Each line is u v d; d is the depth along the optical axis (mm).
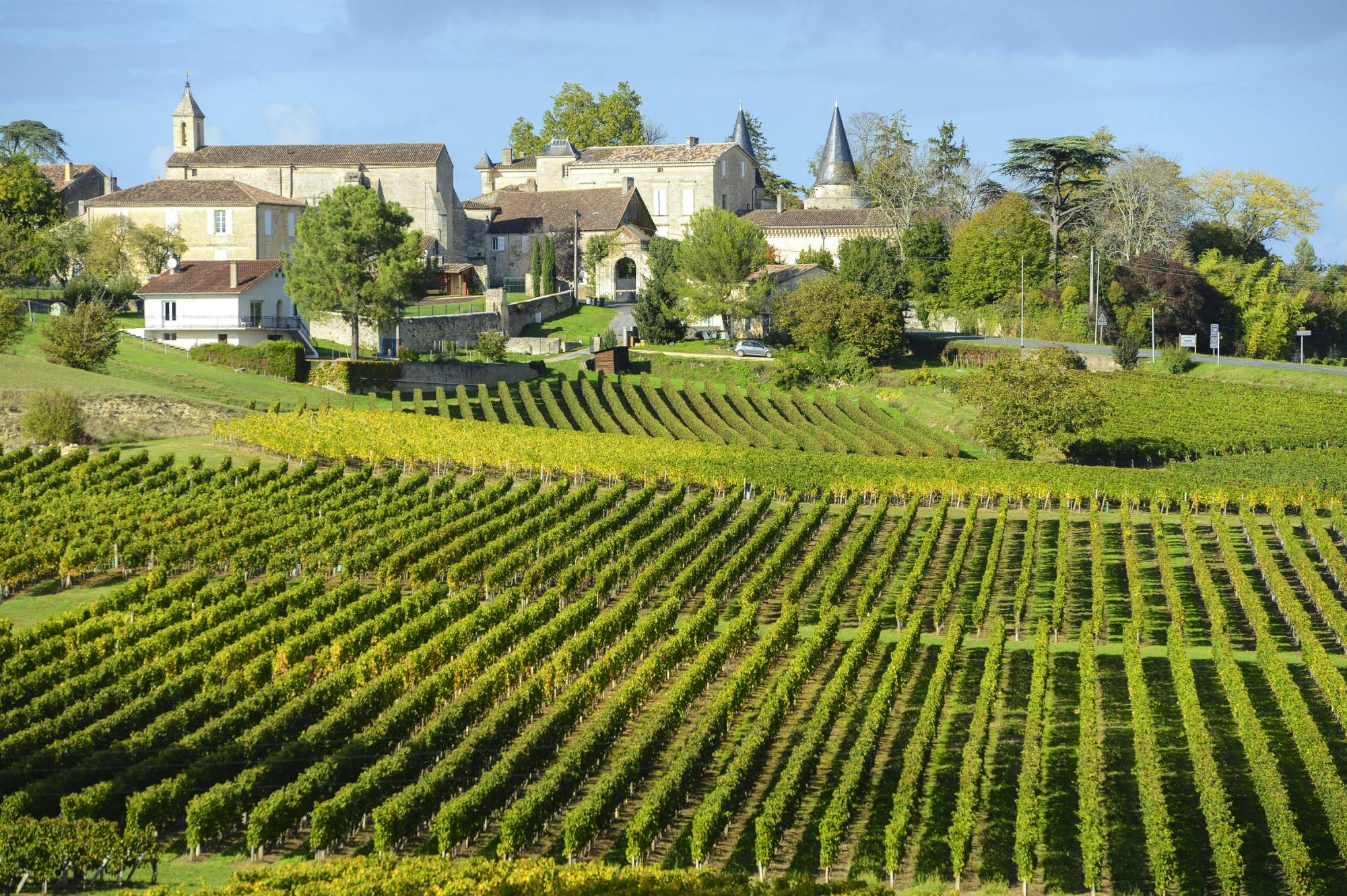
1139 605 58938
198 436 83250
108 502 64625
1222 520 74500
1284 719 50719
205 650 49031
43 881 35656
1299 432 96812
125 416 81562
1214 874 40719
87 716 43188
